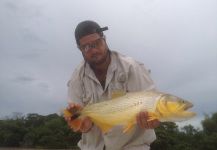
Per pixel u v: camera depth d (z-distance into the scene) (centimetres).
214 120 1744
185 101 102
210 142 1652
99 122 112
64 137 1916
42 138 1947
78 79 132
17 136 2012
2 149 1875
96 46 119
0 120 2106
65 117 115
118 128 120
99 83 128
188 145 1622
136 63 128
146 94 104
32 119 2108
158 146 1577
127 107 106
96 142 131
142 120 101
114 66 126
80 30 119
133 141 124
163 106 100
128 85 126
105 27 121
